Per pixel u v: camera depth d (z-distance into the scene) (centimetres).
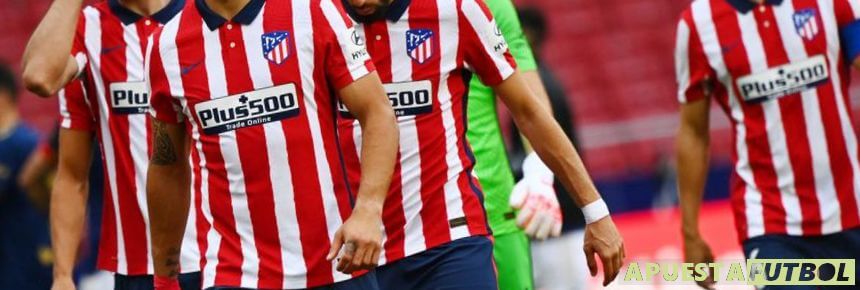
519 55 1912
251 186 1415
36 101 5400
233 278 1427
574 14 5766
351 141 1630
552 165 1567
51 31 1664
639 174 4719
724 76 1988
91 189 2527
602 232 1562
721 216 3014
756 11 1962
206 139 1426
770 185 1986
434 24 1596
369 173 1377
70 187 1847
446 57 1603
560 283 2800
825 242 1981
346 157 1633
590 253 1580
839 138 1956
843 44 1959
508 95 1581
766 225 1986
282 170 1408
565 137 1562
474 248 1633
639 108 5541
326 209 1414
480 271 1627
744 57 1966
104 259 1875
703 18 1991
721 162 4784
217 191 1430
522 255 1936
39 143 2594
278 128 1405
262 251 1425
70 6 1691
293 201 1411
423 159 1619
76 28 1766
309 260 1420
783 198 1978
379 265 1631
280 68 1400
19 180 2566
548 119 1560
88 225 2797
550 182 1842
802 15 1950
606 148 5059
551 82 2498
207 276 1439
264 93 1403
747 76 1970
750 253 2006
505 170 1909
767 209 1986
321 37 1396
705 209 3231
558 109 2498
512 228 1919
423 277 1636
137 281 1864
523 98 1570
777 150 1970
